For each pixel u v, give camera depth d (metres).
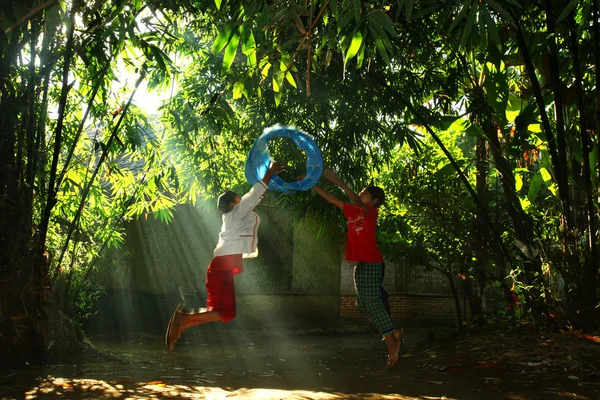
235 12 4.92
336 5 4.36
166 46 8.79
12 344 7.11
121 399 5.11
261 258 15.65
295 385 5.88
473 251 9.58
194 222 14.45
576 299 7.25
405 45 8.50
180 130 9.90
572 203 7.61
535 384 5.52
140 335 12.26
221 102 6.41
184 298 14.14
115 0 5.12
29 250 7.38
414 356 7.81
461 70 8.83
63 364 7.40
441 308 19.08
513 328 7.80
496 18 7.14
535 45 7.97
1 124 6.93
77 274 9.41
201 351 9.97
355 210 6.43
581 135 7.16
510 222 10.51
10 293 7.11
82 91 8.54
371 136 9.92
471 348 7.24
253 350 10.28
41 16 6.32
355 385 5.85
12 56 6.78
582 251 7.28
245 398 5.13
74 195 9.65
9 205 7.12
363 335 15.16
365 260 6.49
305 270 16.48
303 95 9.45
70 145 9.19
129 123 9.15
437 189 9.53
